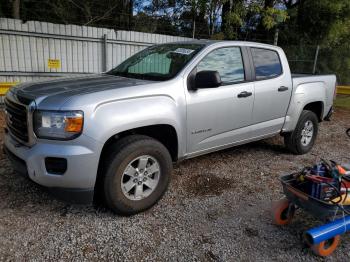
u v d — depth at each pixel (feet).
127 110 10.40
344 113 32.96
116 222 10.57
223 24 43.45
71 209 11.19
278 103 16.06
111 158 10.23
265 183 14.24
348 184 9.96
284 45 50.08
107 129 9.87
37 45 28.19
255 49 15.31
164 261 8.89
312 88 17.85
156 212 11.35
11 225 10.09
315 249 9.25
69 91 10.32
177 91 11.87
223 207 11.95
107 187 10.27
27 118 9.87
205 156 17.19
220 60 13.67
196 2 41.60
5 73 27.12
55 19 43.91
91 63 31.53
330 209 9.14
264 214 11.60
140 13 54.90
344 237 10.55
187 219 11.00
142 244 9.54
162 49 14.66
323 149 19.92
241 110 14.26
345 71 47.44
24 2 41.52
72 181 9.70
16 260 8.61
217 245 9.70
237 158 17.22
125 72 14.10
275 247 9.78
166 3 52.49
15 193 12.03
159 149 11.16
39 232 9.83
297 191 9.77
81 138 9.54
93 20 46.68
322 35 51.44
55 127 9.50
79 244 9.37
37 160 9.69
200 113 12.64
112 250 9.20
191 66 12.57
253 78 14.89
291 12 49.75
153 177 11.37
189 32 47.44
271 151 18.74
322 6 48.03
